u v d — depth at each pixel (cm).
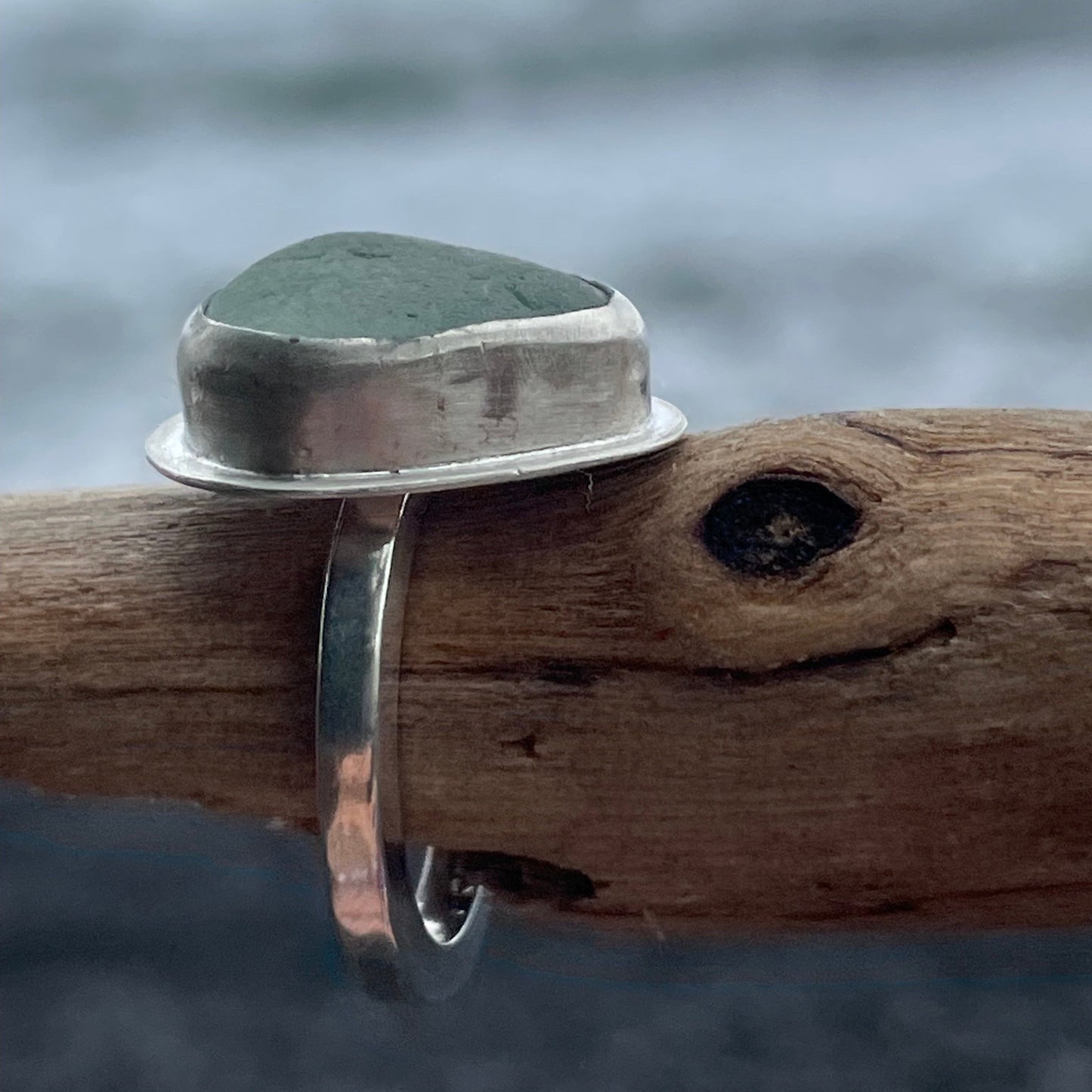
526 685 17
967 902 17
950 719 16
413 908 17
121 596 17
